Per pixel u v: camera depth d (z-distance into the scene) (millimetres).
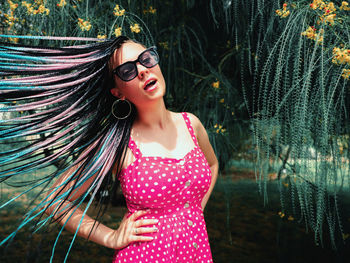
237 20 1645
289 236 3283
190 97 2135
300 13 1223
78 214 1127
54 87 1081
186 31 2088
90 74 1114
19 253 2520
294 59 1262
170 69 2109
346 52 1097
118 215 2635
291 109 1350
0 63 1026
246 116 2184
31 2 1542
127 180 1090
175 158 1126
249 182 3807
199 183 1113
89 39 1113
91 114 1181
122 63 1067
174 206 1098
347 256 2135
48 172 2605
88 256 2742
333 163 1300
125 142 1118
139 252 1069
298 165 1273
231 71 2154
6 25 1632
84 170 1114
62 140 1137
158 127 1155
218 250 3158
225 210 3600
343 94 1329
